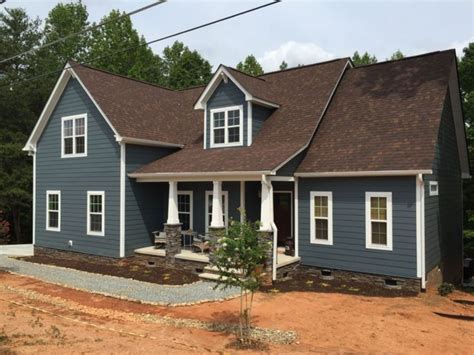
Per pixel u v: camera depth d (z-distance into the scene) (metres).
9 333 8.33
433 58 16.30
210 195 17.52
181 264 15.30
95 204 17.55
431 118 13.88
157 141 17.48
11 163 30.27
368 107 15.92
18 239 33.12
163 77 49.75
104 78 19.22
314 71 19.22
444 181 15.69
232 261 8.52
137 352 7.38
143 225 17.42
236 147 16.86
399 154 13.09
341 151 14.48
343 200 13.89
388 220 12.98
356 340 8.39
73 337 8.18
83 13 46.50
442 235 15.21
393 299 11.79
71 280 14.09
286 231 16.97
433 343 8.35
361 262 13.51
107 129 17.09
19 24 35.66
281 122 16.97
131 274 15.05
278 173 13.74
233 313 10.18
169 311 10.41
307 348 7.90
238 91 16.92
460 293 13.73
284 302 11.18
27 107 33.72
